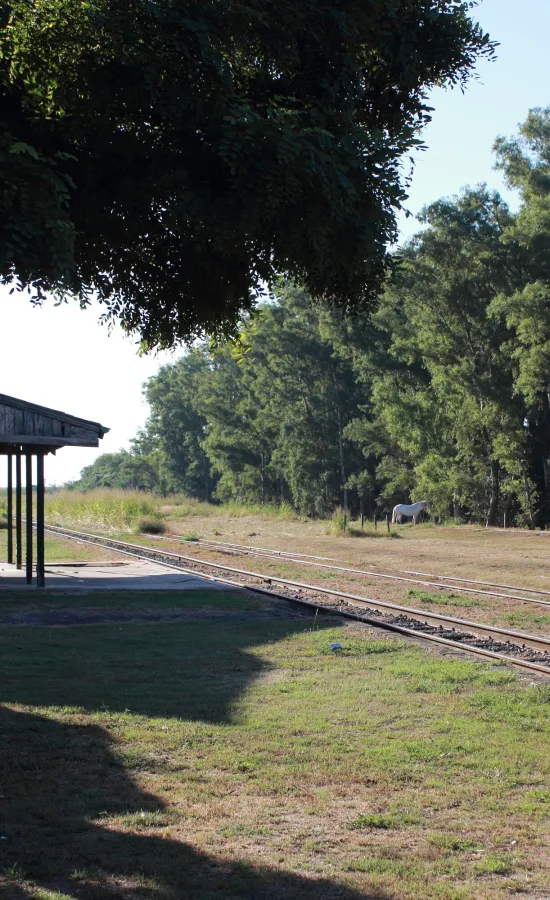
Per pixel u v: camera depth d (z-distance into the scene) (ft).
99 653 37.76
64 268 22.48
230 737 24.75
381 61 29.12
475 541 124.77
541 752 23.40
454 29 28.30
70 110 25.27
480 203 167.22
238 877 15.78
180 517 186.70
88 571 77.61
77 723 25.88
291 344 232.32
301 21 25.44
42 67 24.53
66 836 17.62
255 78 27.09
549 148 160.35
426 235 167.53
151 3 23.24
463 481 174.50
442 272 168.96
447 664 35.09
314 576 74.84
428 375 199.21
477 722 26.37
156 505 193.98
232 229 25.26
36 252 22.30
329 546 116.06
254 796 20.21
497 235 165.68
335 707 28.17
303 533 143.64
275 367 241.76
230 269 29.66
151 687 30.96
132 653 37.86
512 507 179.42
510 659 35.65
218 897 14.98
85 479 508.94
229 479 292.81
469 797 20.16
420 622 46.73
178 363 366.63
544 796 20.13
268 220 25.75
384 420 200.03
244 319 34.17
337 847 17.35
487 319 167.12
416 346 176.04
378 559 95.04
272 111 24.56
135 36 23.45
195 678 32.71
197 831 18.11
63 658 36.37
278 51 25.46
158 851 16.92
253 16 24.76
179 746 23.90
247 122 23.71
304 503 244.01
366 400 236.84
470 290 168.04
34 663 35.22
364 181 25.82
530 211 154.30
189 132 25.75
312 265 27.20
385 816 18.93
